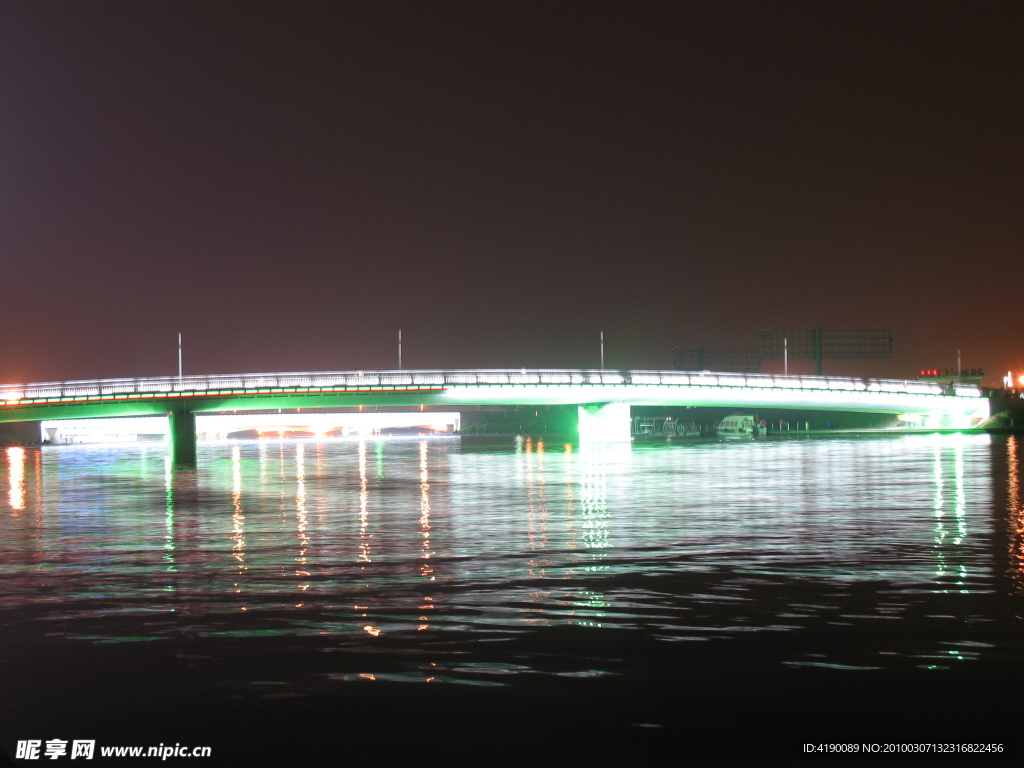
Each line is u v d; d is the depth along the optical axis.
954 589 29.23
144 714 18.66
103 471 114.75
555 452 149.88
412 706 18.77
